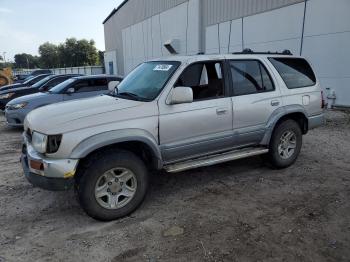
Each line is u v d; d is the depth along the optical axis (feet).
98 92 33.50
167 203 14.76
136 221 13.19
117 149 13.19
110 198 13.05
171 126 14.23
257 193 15.65
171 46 73.31
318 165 19.45
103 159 12.61
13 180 17.93
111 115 13.03
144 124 13.52
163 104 14.08
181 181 17.29
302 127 19.58
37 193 16.08
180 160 15.05
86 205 12.57
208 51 63.00
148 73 16.01
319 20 39.65
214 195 15.51
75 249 11.37
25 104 31.07
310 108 19.35
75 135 12.21
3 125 35.83
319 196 15.17
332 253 10.87
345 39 37.17
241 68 16.85
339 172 18.29
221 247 11.27
